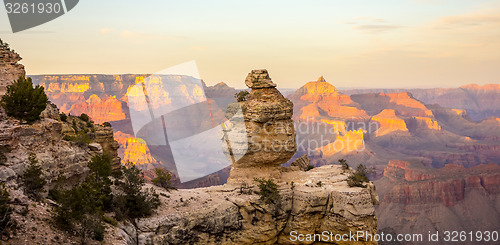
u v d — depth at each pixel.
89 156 43.84
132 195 41.59
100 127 58.44
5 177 31.14
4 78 39.34
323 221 51.19
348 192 49.72
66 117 55.97
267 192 50.38
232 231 47.19
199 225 44.34
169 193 47.47
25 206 30.66
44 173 34.88
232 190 51.25
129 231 38.81
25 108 36.34
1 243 27.05
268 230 49.78
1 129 33.06
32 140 35.38
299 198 50.97
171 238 41.66
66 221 31.84
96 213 34.81
